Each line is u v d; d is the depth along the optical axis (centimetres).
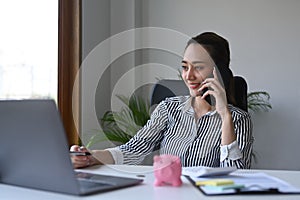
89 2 287
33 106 86
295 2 305
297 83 304
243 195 90
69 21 266
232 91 168
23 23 237
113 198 88
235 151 142
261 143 307
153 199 87
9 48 229
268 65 309
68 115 253
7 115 92
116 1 318
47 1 251
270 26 309
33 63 242
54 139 86
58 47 257
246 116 158
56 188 91
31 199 87
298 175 122
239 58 313
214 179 105
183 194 92
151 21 325
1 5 224
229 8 316
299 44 305
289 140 305
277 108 307
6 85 227
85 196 89
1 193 92
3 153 99
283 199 88
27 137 91
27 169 95
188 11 323
